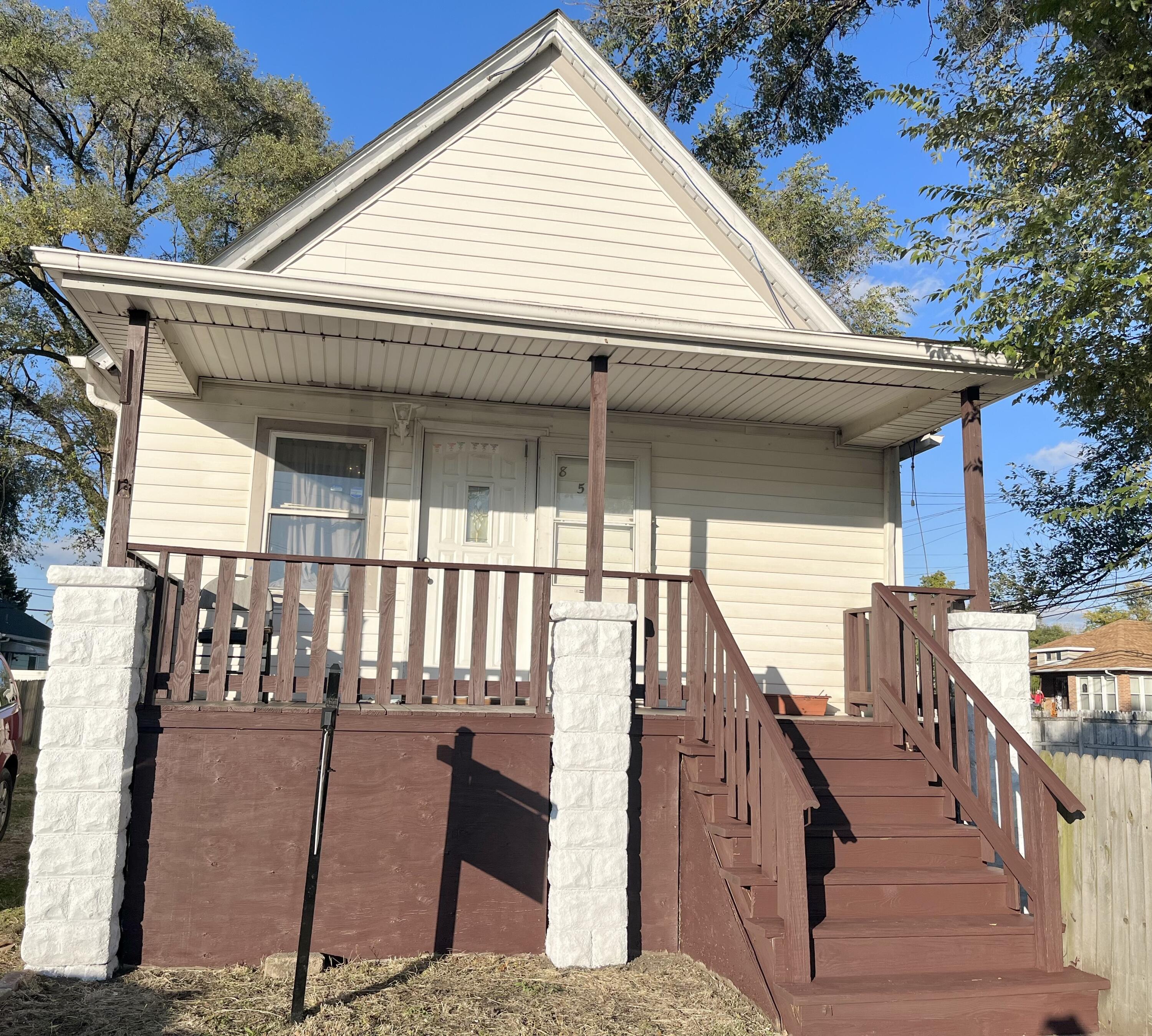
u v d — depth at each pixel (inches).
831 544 358.0
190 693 228.5
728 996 200.4
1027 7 308.2
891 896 210.4
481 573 246.1
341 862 224.8
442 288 308.3
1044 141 339.9
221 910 219.1
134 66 821.2
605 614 238.4
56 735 210.7
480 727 235.9
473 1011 189.8
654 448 348.2
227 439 316.5
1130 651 960.9
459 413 331.3
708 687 242.5
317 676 233.9
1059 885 205.6
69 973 204.8
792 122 797.9
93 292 223.6
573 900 225.0
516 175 320.2
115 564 220.1
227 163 880.9
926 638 246.2
